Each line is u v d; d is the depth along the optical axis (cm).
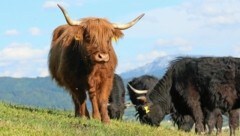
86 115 1814
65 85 1819
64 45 1773
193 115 2036
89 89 1734
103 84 1744
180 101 2089
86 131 1427
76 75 1758
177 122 2356
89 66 1706
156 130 1753
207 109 2011
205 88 1998
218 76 1961
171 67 2122
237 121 1988
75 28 1695
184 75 2058
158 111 2214
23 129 1280
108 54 1672
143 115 2272
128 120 2208
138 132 1611
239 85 1934
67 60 1762
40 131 1287
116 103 2664
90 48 1667
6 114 1555
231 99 1950
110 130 1537
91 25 1683
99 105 1747
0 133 1216
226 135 2041
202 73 1997
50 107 2262
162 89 2170
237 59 1966
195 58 2069
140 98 2378
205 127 2044
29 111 1748
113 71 1761
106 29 1688
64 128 1427
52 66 1975
